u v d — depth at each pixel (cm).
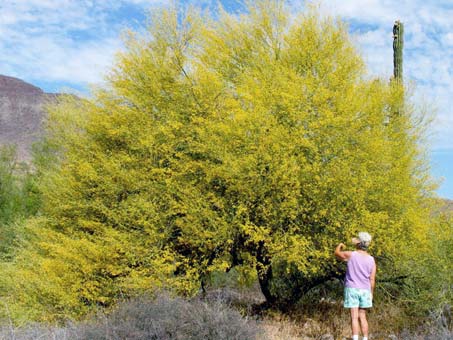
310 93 897
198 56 1029
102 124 1058
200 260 958
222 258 926
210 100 973
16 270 1030
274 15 1031
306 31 973
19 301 955
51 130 1300
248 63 1026
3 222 1647
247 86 898
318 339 776
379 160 876
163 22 1043
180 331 565
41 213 1463
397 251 878
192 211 884
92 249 918
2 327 769
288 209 842
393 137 927
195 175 951
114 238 946
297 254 830
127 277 877
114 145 1089
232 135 875
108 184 998
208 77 944
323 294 1124
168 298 655
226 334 573
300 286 1012
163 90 1031
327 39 969
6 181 1777
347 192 834
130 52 1050
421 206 970
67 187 1095
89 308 923
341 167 844
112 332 563
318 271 930
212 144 893
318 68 953
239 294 1227
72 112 1182
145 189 975
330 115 848
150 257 923
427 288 912
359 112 909
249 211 882
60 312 928
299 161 849
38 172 1644
